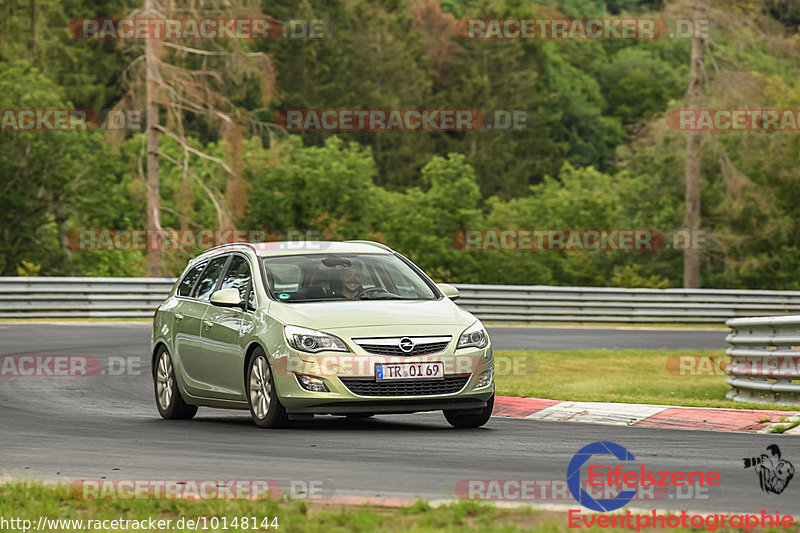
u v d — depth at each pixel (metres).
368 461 30.27
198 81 138.38
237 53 132.12
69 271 179.00
